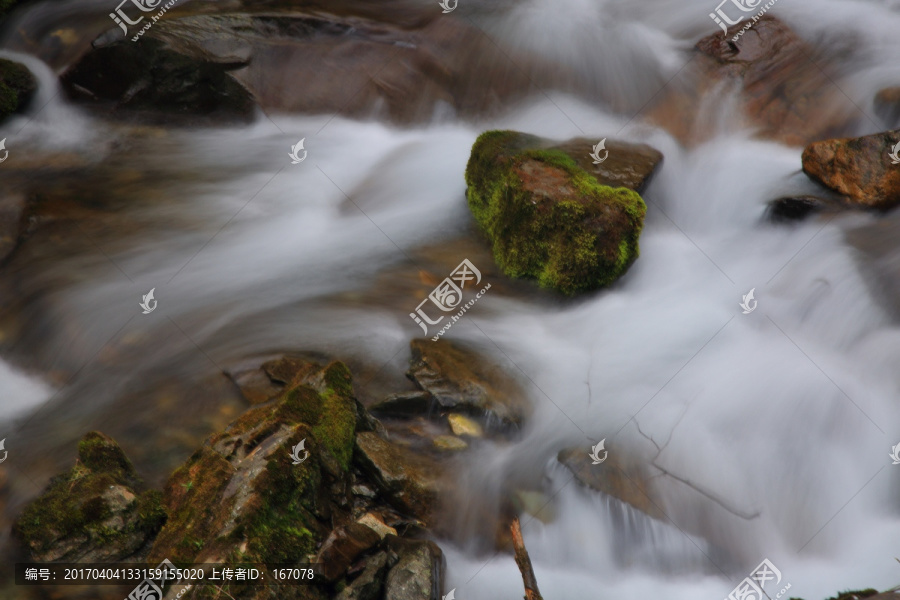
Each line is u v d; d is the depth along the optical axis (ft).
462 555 7.80
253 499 7.18
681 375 8.91
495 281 9.86
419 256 10.19
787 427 8.56
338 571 7.23
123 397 8.70
